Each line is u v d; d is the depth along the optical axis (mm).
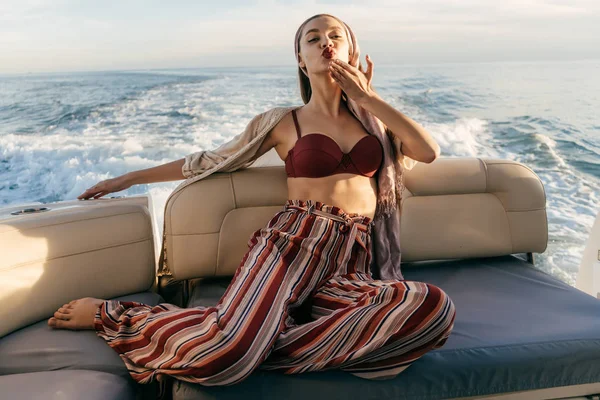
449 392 1449
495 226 2258
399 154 2055
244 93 7070
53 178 4734
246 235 2100
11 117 6078
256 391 1388
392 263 2076
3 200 4316
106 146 5258
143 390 1528
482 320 1697
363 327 1392
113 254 1935
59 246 1799
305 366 1412
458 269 2207
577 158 4844
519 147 5176
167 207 2082
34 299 1735
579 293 1931
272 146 2148
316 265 1729
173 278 2121
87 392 1310
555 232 3473
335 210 1840
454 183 2244
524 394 1513
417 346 1377
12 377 1386
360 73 1943
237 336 1415
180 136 5543
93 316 1677
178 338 1438
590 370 1527
